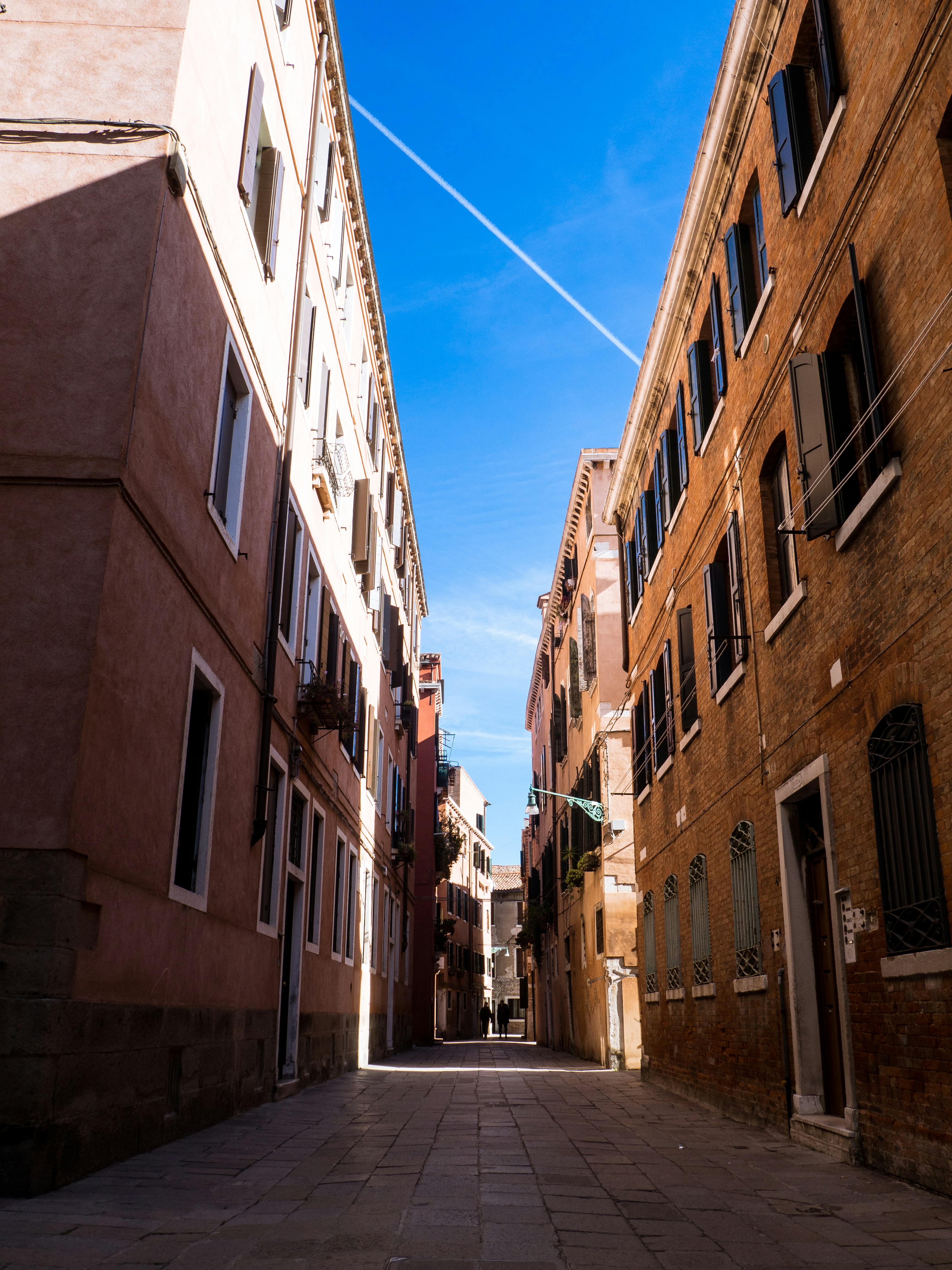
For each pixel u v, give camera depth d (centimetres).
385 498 2381
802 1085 908
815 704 880
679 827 1446
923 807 666
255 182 1085
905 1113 684
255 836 1108
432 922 3766
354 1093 1312
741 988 1087
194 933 883
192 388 879
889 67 722
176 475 836
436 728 3984
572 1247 476
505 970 6831
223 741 991
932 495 656
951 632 630
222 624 984
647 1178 677
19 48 814
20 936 613
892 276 722
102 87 809
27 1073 588
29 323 745
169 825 817
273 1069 1191
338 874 1780
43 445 716
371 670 2180
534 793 4053
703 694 1316
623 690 2228
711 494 1263
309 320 1427
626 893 2083
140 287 757
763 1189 651
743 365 1114
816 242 871
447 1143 812
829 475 810
